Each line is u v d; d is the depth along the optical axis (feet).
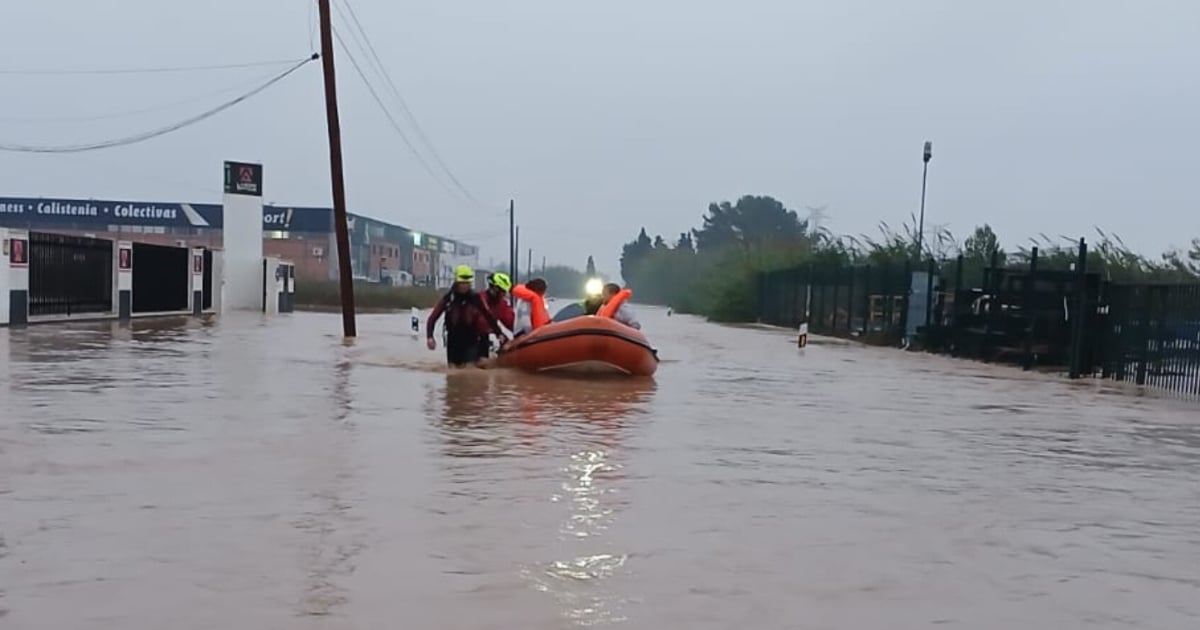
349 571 13.96
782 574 14.51
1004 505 19.76
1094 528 18.15
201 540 15.25
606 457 23.17
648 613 12.62
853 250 115.34
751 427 29.48
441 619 12.16
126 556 14.34
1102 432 31.48
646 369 44.91
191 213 211.00
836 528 17.35
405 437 25.08
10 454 21.44
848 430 29.78
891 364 59.88
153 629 11.59
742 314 139.13
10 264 65.72
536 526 16.67
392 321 105.40
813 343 83.20
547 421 28.76
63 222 210.38
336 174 70.38
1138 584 14.74
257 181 121.49
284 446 23.27
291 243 219.20
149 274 92.89
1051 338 59.98
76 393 31.96
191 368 41.50
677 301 226.17
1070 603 13.73
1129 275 73.51
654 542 15.96
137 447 22.62
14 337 57.36
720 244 316.19
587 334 42.45
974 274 84.02
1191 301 46.21
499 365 45.37
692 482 20.72
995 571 15.14
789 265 132.05
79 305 78.84
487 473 20.81
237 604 12.49
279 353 51.57
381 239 277.23
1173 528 18.35
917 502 19.74
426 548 15.17
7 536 15.20
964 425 32.04
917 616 12.95
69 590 12.85
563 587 13.55
